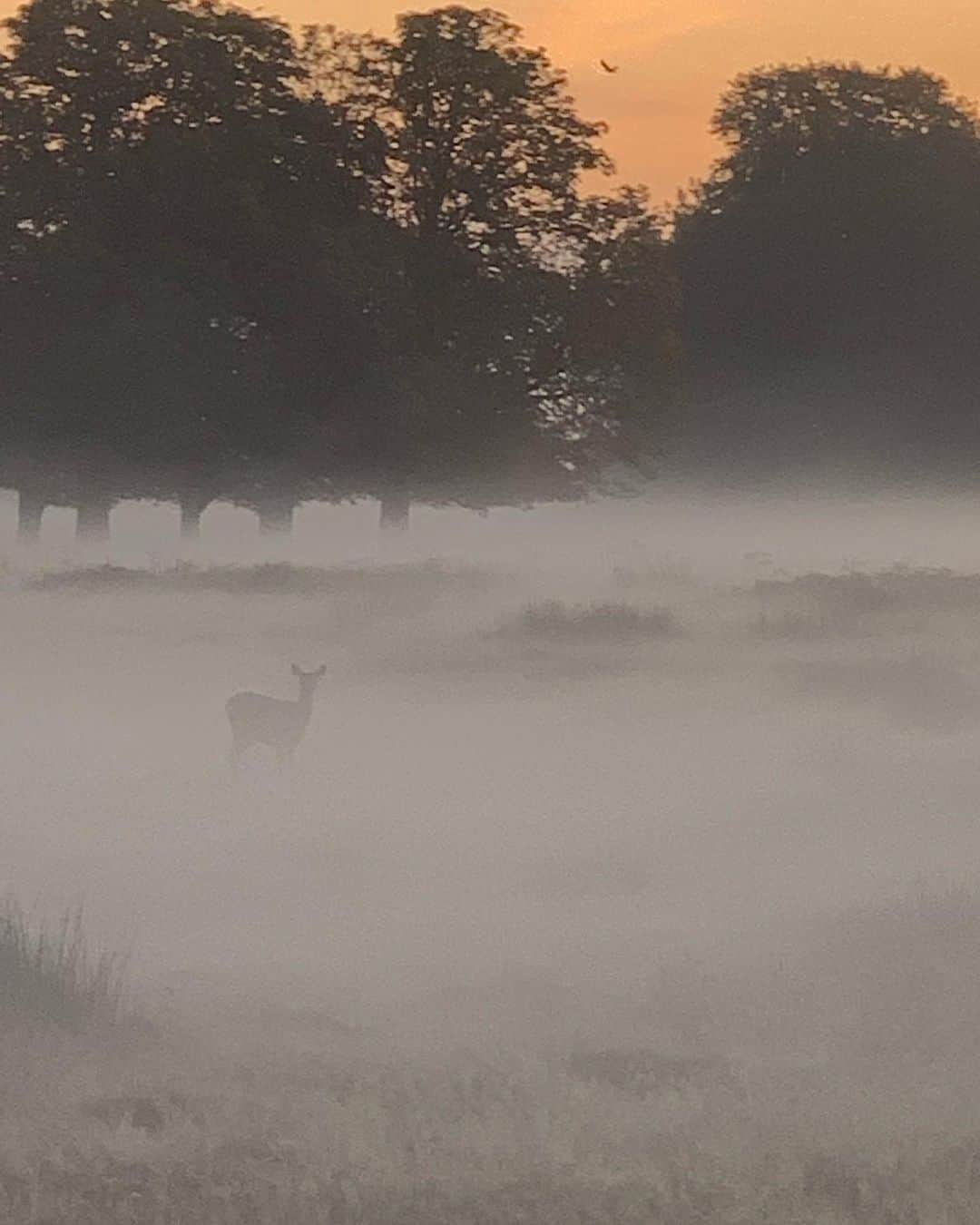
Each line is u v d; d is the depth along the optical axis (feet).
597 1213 37.78
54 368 291.99
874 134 455.22
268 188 313.73
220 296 298.56
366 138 319.88
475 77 323.98
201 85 312.50
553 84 329.72
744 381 451.53
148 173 300.40
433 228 329.72
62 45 306.35
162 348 288.51
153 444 293.64
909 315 450.30
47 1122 43.32
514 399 322.96
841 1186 39.86
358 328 301.84
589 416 334.24
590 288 322.75
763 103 458.91
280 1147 41.52
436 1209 37.93
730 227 452.76
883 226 447.42
